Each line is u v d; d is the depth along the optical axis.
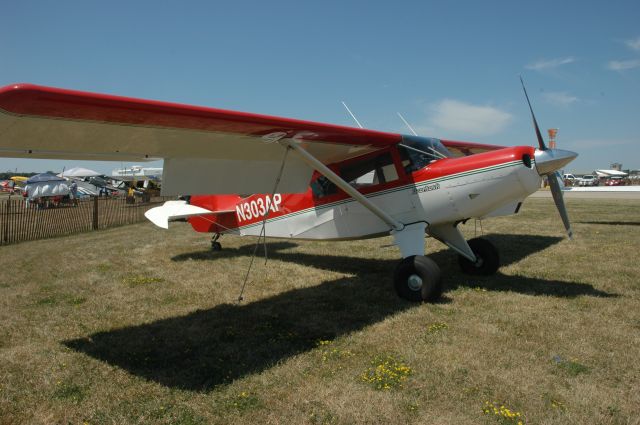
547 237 9.05
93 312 4.57
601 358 3.12
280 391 2.79
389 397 2.65
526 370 2.96
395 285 4.73
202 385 2.91
